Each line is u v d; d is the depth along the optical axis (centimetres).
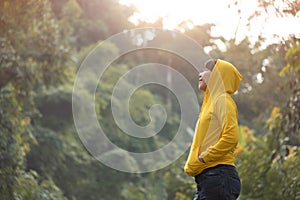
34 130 1778
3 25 1047
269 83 1407
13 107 1102
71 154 1952
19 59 1153
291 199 778
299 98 816
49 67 1284
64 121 2050
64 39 1532
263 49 1155
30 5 1048
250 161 938
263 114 1562
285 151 844
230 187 483
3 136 1056
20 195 1030
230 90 493
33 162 1773
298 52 775
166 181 1300
